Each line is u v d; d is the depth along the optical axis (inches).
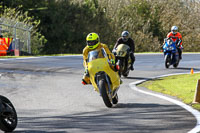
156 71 2509.8
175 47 2679.6
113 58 1382.9
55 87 1815.9
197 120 1090.7
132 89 1750.7
